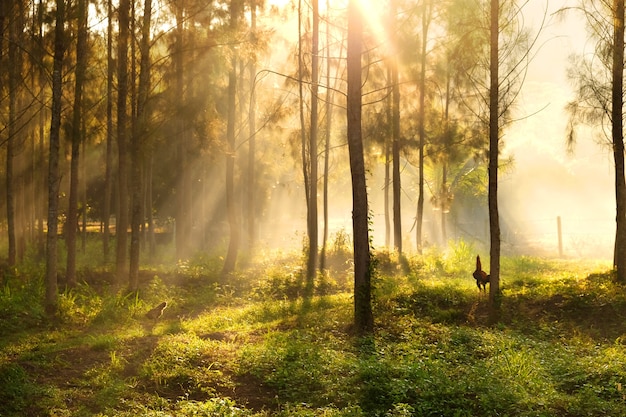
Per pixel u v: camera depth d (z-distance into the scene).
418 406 9.86
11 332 15.76
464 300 17.47
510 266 26.95
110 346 12.78
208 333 14.79
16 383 10.12
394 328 14.98
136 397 10.31
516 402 9.91
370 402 10.27
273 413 9.88
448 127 29.14
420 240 29.64
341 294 21.09
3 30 20.88
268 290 22.53
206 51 20.78
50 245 17.50
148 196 36.38
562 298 16.66
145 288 21.56
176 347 12.55
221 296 21.66
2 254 33.81
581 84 18.62
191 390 10.78
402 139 30.16
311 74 27.52
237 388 11.01
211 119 22.14
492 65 15.68
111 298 18.42
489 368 11.52
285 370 11.43
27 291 19.59
